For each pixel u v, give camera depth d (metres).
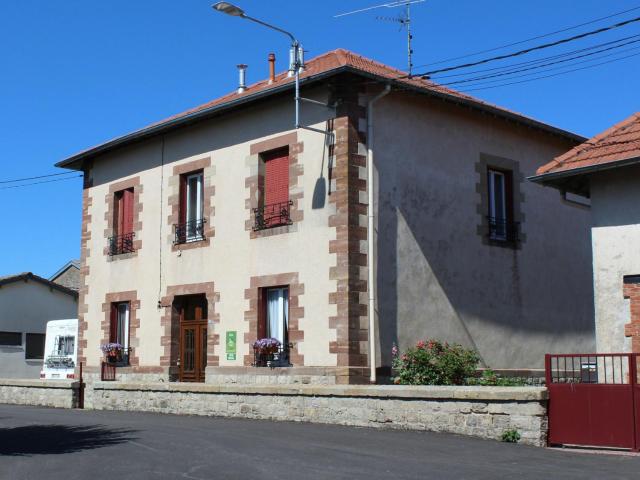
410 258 17.39
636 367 11.95
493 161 19.64
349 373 15.93
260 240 18.23
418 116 18.12
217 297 19.11
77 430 14.62
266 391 16.05
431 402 13.36
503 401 12.42
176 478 9.30
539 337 19.88
